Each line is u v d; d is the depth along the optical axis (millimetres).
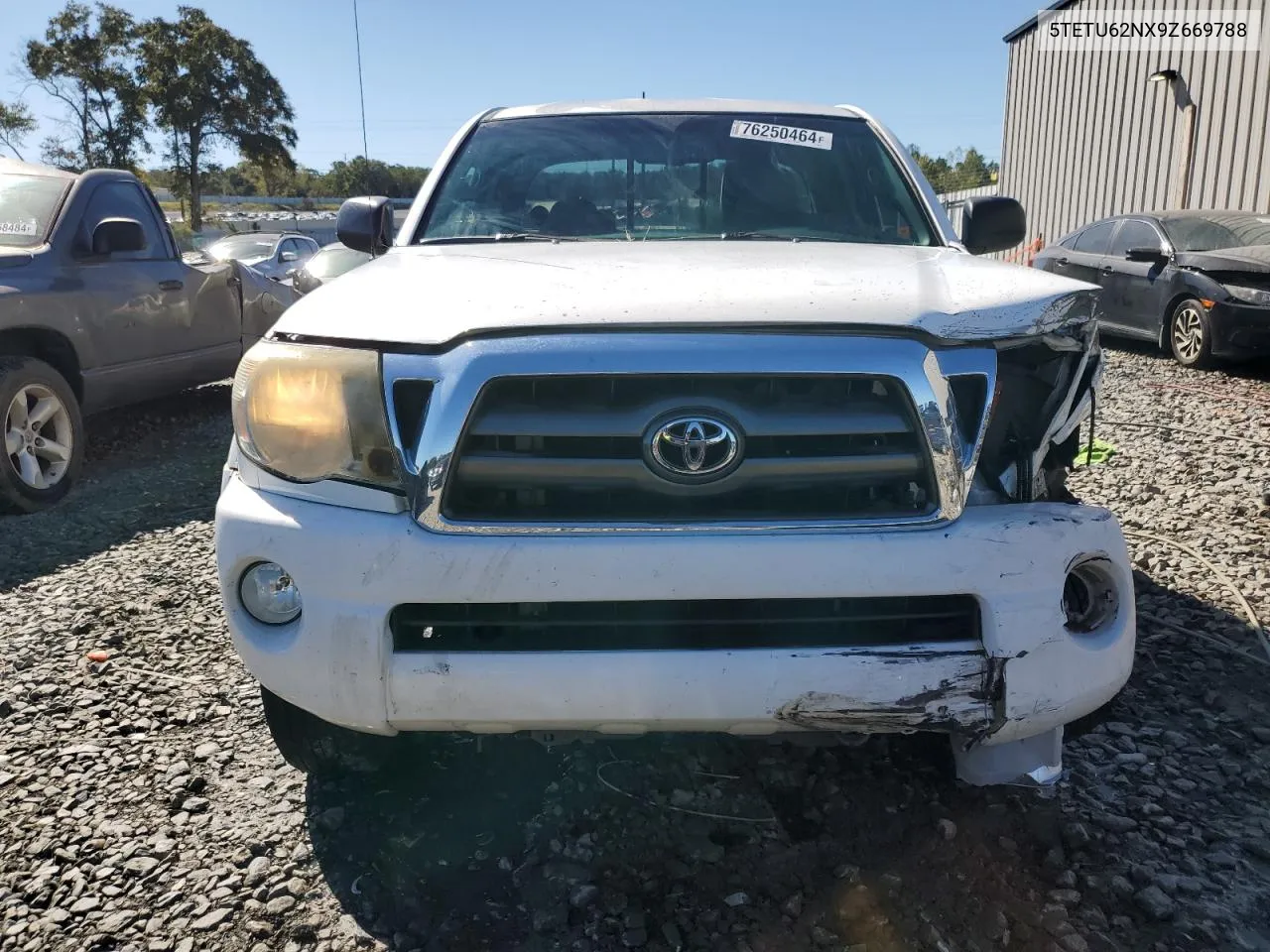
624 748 2879
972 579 2061
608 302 2119
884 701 2064
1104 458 6051
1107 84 16859
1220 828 2492
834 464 2059
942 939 2104
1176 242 9852
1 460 5160
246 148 59344
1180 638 3564
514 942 2131
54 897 2277
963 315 2121
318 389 2133
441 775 2750
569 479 2045
